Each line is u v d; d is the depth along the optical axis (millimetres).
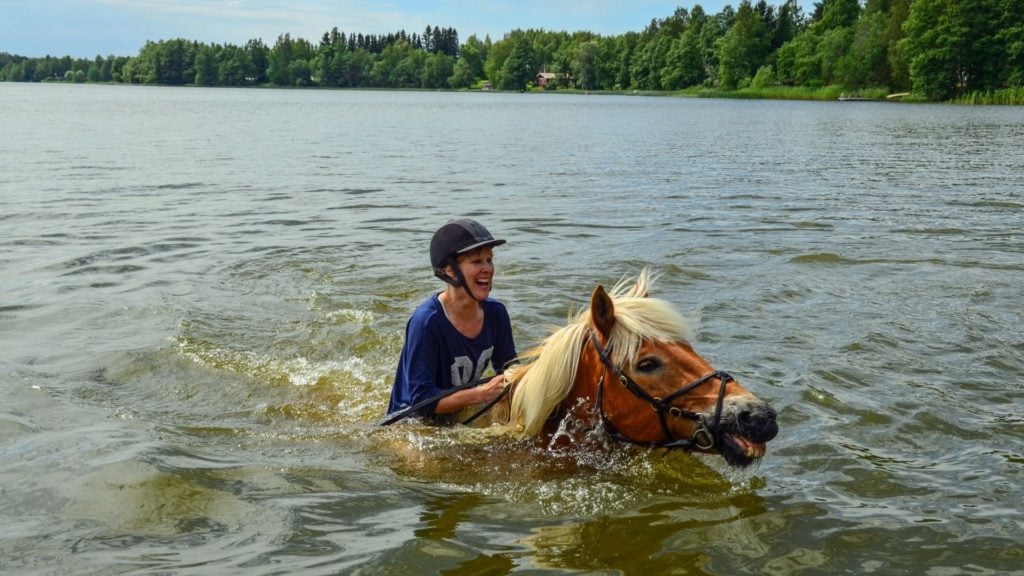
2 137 33250
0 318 8391
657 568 3898
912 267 10562
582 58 181000
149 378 6777
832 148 31375
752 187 19172
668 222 14148
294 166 23844
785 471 5051
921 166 24188
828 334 7805
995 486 4832
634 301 4863
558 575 3814
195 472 4879
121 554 3924
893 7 101125
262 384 6676
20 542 4027
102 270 10461
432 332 5336
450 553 4000
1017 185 19516
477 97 139875
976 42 81438
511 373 5293
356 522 4320
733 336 7734
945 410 6012
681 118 60719
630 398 4719
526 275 10141
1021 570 3906
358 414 6039
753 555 4039
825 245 12008
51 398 6270
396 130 44312
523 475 4934
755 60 134000
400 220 14336
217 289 9531
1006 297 9078
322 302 8977
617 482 4855
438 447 5199
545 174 22062
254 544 4047
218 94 138500
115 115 56094
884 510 4527
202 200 16625
